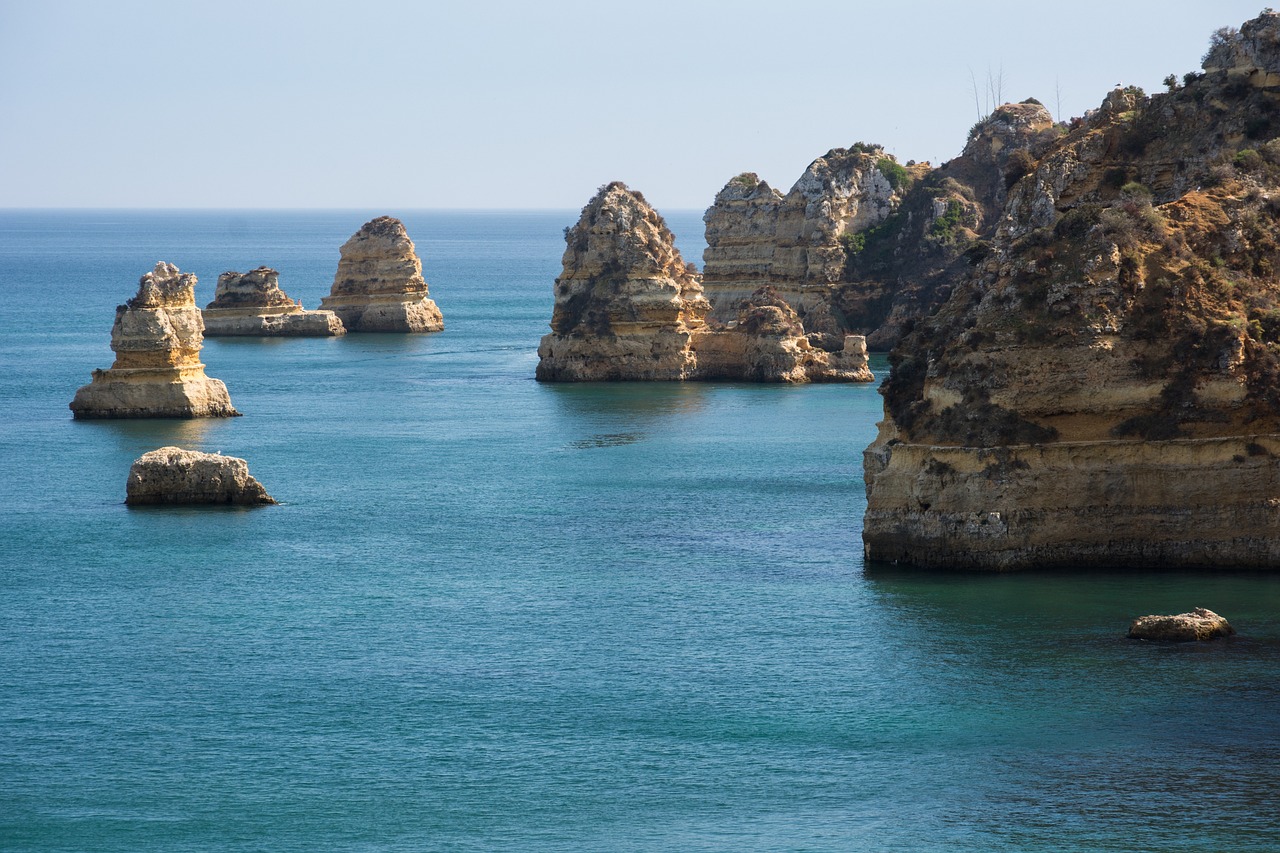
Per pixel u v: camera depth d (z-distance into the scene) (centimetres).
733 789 5544
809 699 6319
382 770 5756
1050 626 6988
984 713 6100
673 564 8481
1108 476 7638
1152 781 5478
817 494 10544
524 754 5875
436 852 5138
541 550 8900
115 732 6138
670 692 6456
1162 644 6725
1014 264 8006
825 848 5081
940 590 7538
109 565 8638
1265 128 8856
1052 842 5088
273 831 5297
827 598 7588
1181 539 7644
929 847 5078
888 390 8306
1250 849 5019
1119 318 7700
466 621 7488
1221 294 7775
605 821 5328
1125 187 8519
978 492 7675
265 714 6306
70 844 5225
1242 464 7569
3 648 7150
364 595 7975
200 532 9456
